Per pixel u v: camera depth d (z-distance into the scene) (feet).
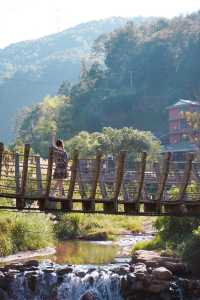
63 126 393.50
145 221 131.03
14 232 85.81
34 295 60.03
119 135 223.51
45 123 391.45
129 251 86.07
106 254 82.79
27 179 57.93
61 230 106.73
